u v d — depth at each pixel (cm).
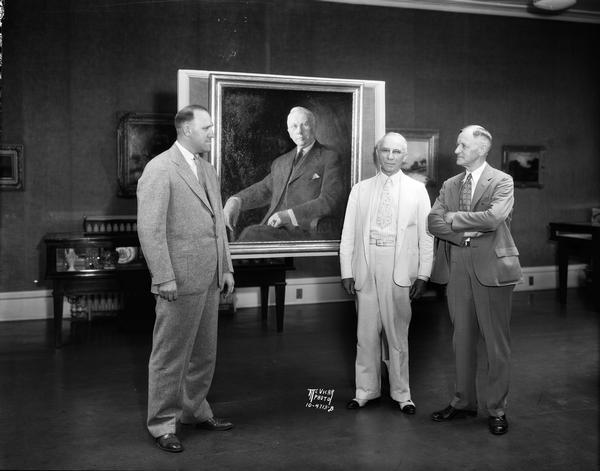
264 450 360
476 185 397
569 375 514
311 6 841
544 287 965
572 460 347
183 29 791
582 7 939
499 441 374
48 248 628
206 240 364
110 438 379
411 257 415
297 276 856
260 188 497
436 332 676
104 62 766
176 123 371
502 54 933
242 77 485
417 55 890
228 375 520
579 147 982
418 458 349
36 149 751
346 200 514
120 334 679
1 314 748
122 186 772
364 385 434
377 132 516
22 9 737
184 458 348
